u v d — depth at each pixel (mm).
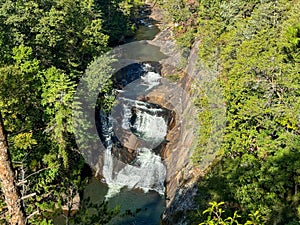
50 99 29266
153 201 30922
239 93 24000
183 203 25984
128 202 30766
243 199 18781
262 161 21047
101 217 10250
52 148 27641
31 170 21422
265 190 19438
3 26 33594
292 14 28766
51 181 23703
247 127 23422
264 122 22266
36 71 30312
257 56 25234
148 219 28469
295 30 23422
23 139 23125
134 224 27734
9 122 22984
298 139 20891
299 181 18844
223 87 27188
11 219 7422
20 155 23422
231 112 24828
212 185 21406
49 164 24609
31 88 29328
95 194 31625
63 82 30625
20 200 7406
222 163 23594
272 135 22781
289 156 19688
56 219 22625
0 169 7074
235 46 30578
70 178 10883
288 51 24391
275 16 30172
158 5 83938
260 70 24172
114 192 32000
